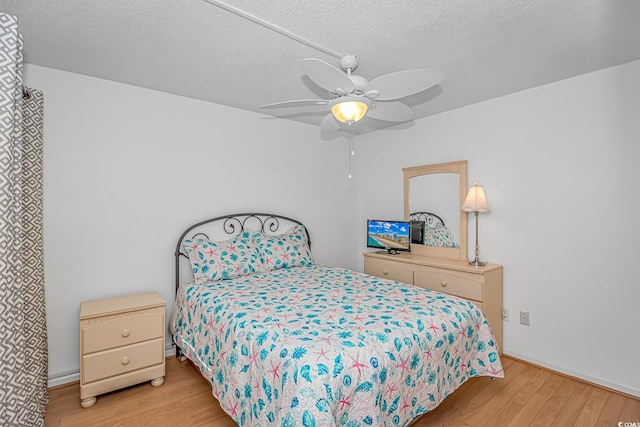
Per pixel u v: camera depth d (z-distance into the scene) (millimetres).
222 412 2020
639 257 2154
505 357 2793
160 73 2383
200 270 2684
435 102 2988
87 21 1709
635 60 2150
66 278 2361
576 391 2244
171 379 2428
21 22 1711
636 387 2160
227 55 2090
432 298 2166
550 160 2549
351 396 1338
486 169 2947
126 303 2336
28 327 1765
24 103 1806
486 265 2816
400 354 1554
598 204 2318
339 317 1807
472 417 1940
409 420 1600
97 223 2482
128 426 1886
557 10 1586
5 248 1250
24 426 1352
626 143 2195
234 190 3213
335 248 4066
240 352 1706
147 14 1643
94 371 2102
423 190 3471
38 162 1872
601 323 2312
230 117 3174
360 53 2021
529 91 2660
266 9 1578
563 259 2492
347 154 4176
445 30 1767
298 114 3406
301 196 3738
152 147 2732
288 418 1272
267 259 3049
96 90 2471
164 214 2801
